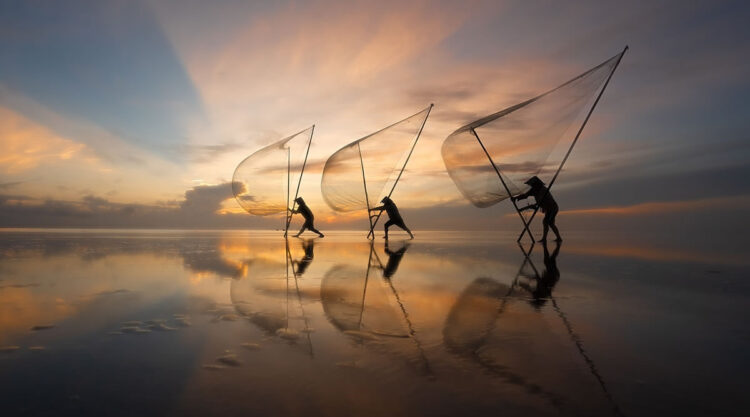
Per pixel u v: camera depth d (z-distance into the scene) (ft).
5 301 8.61
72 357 5.10
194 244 28.30
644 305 8.22
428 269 14.46
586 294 9.54
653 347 5.52
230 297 9.16
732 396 3.95
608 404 3.78
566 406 3.75
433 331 6.34
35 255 19.19
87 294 9.45
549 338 5.94
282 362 4.94
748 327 6.52
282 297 9.18
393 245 28.12
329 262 16.87
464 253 21.17
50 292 9.67
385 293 9.70
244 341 5.81
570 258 18.11
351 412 3.62
